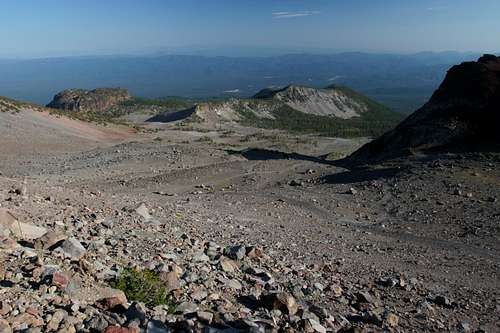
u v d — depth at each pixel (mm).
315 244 17578
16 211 12297
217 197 28953
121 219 14523
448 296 12531
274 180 37594
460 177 31359
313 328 7547
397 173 34719
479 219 23422
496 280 15047
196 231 15930
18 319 5520
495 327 10391
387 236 21203
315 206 27469
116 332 5512
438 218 24172
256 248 13055
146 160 46875
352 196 30125
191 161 47438
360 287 12047
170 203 24234
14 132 59344
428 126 48625
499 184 29266
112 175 39125
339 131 193500
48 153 52375
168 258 10453
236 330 6699
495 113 45906
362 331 8203
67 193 19359
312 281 11648
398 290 12320
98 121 89312
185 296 8055
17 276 6902
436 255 17969
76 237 10719
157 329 5992
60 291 6586
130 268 8344
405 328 9234
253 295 8914
